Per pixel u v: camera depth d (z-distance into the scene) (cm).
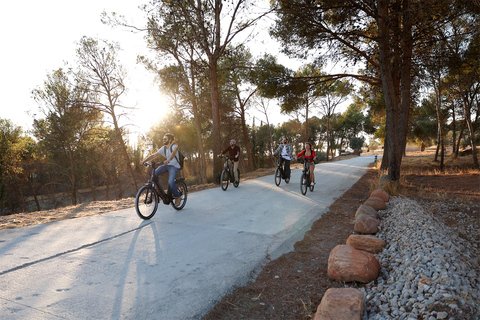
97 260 390
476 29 1233
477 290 281
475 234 507
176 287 322
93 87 2252
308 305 300
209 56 1426
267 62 1984
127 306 279
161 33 1683
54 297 290
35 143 3064
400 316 251
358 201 856
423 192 952
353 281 347
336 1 1132
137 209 600
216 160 1408
